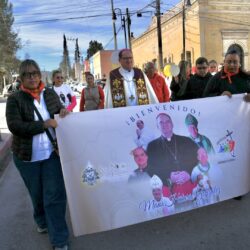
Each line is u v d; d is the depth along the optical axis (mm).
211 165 4430
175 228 4297
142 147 4055
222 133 4523
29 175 3824
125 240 4090
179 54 38938
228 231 4152
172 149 4195
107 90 5406
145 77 5496
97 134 3881
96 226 3904
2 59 44594
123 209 3969
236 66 4945
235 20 35875
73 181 3812
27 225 4680
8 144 10523
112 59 6332
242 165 4660
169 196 4152
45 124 3641
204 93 5250
